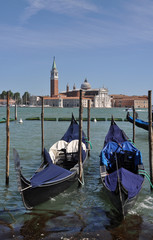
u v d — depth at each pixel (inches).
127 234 319.9
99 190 476.4
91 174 578.2
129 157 532.7
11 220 352.8
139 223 346.9
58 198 433.7
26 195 361.1
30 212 378.0
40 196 389.4
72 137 736.3
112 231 326.6
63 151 584.1
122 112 5108.3
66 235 316.5
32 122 2070.6
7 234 317.1
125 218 360.8
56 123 1998.0
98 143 997.8
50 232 323.6
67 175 442.6
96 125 1868.8
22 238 309.3
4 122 2001.7
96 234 319.3
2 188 470.3
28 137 1156.5
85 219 358.3
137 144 975.0
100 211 384.2
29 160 688.4
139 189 384.8
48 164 470.6
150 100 498.3
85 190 475.8
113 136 683.4
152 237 313.4
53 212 378.6
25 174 559.5
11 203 407.2
